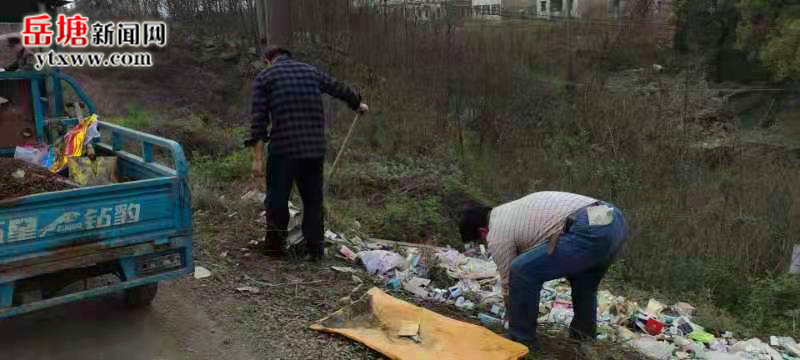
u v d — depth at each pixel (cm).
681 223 863
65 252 338
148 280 374
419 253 596
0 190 349
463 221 421
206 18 1636
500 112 1371
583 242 369
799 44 1780
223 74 1486
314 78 507
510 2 2572
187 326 411
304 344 388
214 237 573
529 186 1063
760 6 1931
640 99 1474
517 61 1570
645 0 2066
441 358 361
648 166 1173
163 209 373
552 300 533
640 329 514
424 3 1611
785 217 883
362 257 553
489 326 439
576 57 1783
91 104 531
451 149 1207
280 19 730
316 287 480
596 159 1183
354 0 1531
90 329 404
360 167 983
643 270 702
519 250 391
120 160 471
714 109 1599
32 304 339
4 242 318
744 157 1320
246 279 484
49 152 470
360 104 549
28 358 366
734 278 707
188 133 1021
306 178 523
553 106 1442
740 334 559
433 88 1396
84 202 340
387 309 422
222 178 791
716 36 2073
